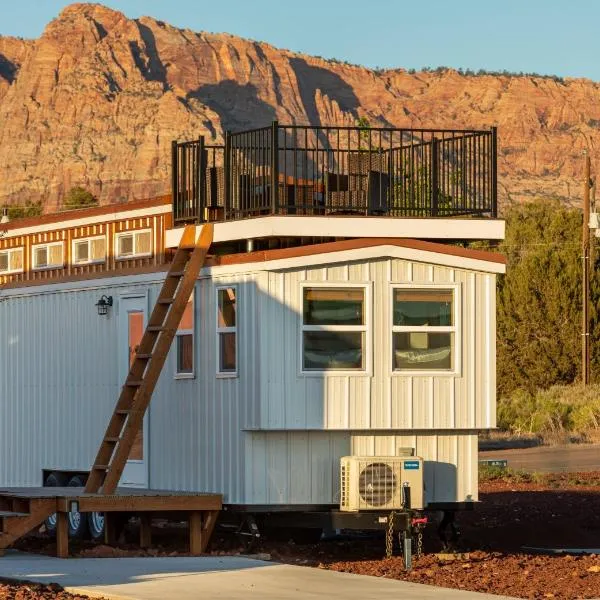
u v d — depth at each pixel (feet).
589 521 139.23
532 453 243.40
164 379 123.85
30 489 127.13
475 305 116.26
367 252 112.68
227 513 115.85
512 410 306.55
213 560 103.55
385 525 108.78
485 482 189.06
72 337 140.46
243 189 125.90
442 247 114.83
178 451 121.19
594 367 370.12
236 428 112.78
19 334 151.43
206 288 118.11
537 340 374.43
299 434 112.16
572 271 375.25
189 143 129.59
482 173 127.95
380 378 113.29
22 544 124.06
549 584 89.71
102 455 119.14
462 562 103.04
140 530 120.98
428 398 114.42
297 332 111.55
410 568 97.76
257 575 92.94
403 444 114.93
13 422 152.15
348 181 130.93
